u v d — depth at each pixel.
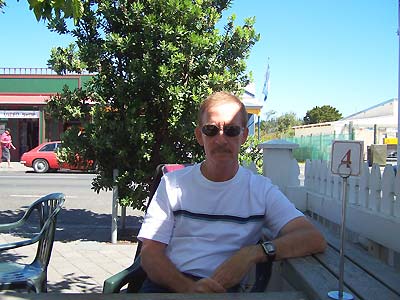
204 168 2.68
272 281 2.93
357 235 4.39
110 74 6.95
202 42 6.57
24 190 14.11
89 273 5.43
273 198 2.67
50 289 4.81
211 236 2.61
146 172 6.96
